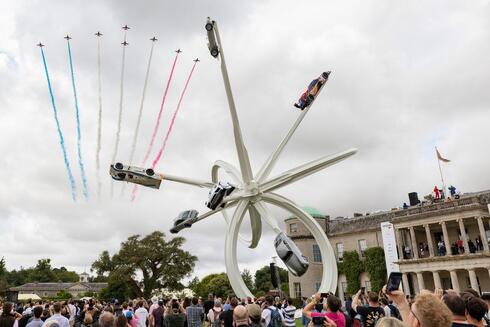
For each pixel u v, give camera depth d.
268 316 13.55
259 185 32.91
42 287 167.25
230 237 31.55
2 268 127.19
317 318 7.70
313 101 34.44
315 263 65.81
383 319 3.76
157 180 32.47
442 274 52.84
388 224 55.75
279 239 24.95
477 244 50.03
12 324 11.61
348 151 32.59
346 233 64.19
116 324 6.97
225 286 90.94
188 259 82.56
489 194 50.00
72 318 19.98
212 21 31.44
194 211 24.48
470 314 5.82
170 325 15.19
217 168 39.38
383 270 57.09
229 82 32.19
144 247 80.12
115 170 31.41
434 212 51.34
